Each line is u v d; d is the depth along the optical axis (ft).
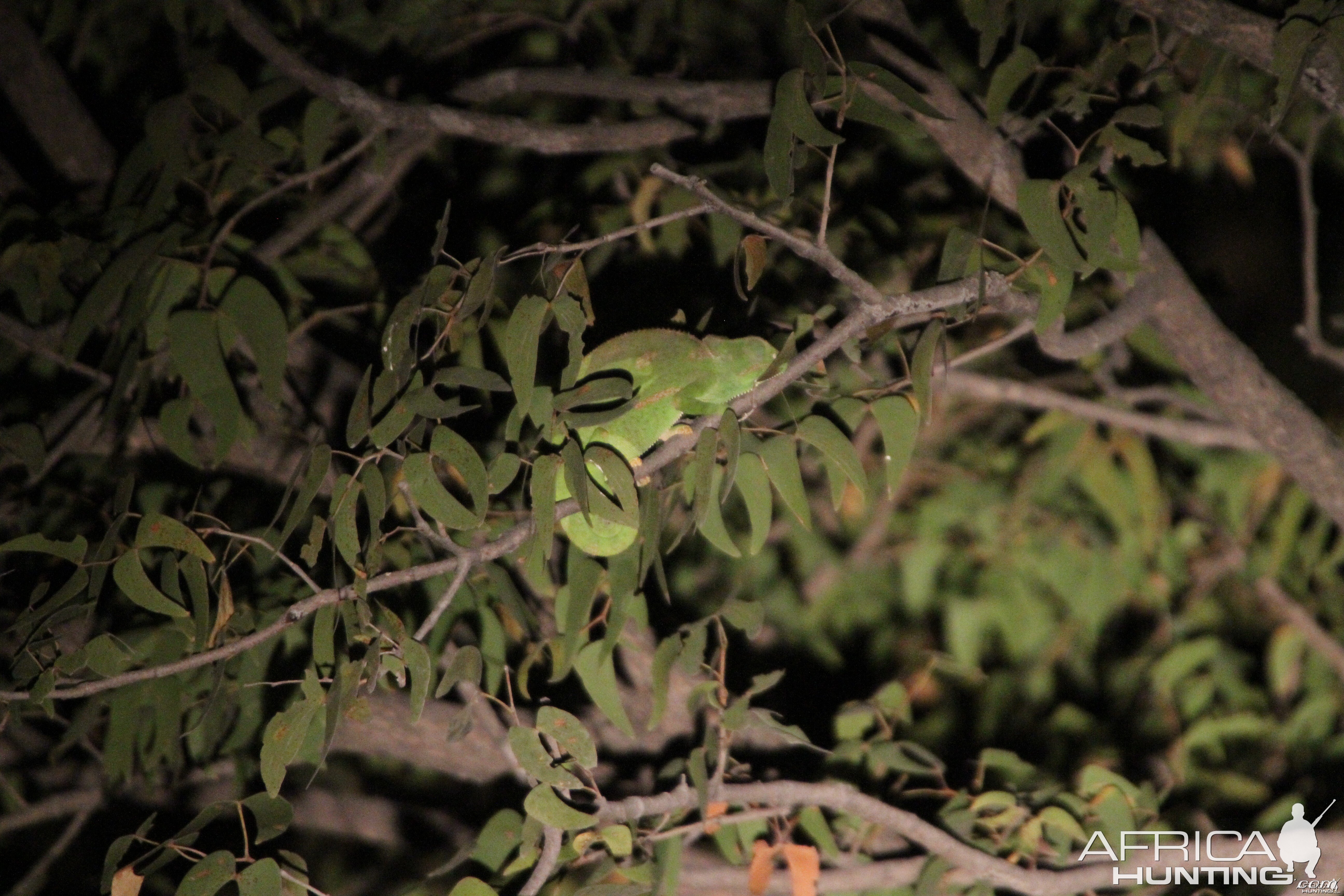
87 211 13.78
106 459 13.87
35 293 12.64
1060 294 9.32
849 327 8.47
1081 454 15.02
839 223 16.56
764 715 11.14
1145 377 17.43
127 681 8.32
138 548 8.58
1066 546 15.46
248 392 13.57
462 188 18.34
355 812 16.93
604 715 14.02
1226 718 14.83
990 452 16.94
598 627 13.56
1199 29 10.68
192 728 12.37
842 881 12.21
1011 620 15.43
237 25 11.42
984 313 15.57
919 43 12.37
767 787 10.82
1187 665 15.35
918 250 16.88
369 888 18.93
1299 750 15.37
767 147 8.38
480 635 12.62
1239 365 12.63
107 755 11.55
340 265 15.38
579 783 8.83
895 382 10.14
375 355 15.24
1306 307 15.78
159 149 11.85
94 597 8.86
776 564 17.16
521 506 12.35
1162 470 17.26
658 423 9.27
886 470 9.81
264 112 16.35
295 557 13.39
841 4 12.42
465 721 9.89
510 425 8.84
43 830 17.43
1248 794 14.87
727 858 11.82
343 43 16.75
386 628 8.61
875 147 17.48
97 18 16.53
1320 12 9.86
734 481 8.84
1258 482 16.19
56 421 13.30
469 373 8.61
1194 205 19.03
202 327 10.03
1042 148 12.68
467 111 12.64
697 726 13.92
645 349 9.14
